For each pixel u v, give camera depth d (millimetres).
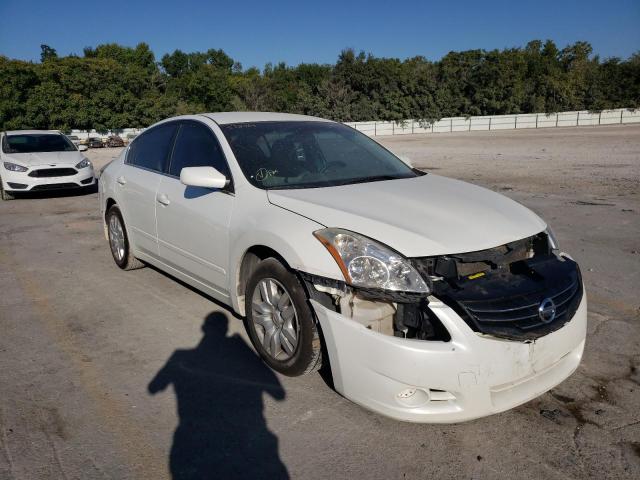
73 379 3297
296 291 2953
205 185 3465
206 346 3727
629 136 32719
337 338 2691
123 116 57625
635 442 2619
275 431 2748
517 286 2633
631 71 56781
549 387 2748
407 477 2404
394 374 2508
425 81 56000
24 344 3809
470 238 2740
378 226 2779
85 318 4277
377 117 56938
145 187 4590
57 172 10695
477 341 2465
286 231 2998
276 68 90125
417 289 2541
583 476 2393
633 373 3270
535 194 10203
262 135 3984
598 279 5020
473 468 2455
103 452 2588
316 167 3820
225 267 3629
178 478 2410
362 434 2715
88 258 6141
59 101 54000
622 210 8359
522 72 59656
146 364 3482
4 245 6887
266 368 3395
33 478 2400
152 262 4828
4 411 2943
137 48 89250
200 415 2896
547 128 51812
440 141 36094
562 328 2701
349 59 57562
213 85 72938
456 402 2523
